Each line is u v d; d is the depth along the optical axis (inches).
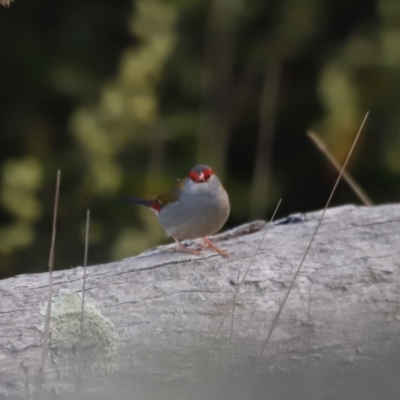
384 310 247.6
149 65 461.1
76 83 516.1
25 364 214.8
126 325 228.1
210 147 516.7
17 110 540.1
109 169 482.0
